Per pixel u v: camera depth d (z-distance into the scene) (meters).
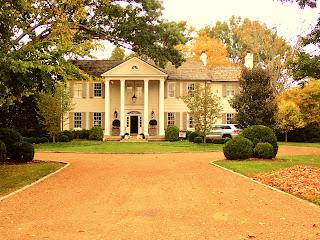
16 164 14.30
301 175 10.66
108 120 32.88
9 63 9.40
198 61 37.97
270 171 11.80
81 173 12.04
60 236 5.21
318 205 7.01
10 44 11.66
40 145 25.28
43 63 10.15
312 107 34.28
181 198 8.00
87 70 34.84
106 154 19.98
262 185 9.45
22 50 10.36
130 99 34.88
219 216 6.35
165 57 28.28
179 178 10.91
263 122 25.20
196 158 17.34
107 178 10.95
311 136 34.12
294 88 35.97
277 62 38.31
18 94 11.30
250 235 5.18
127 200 7.83
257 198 7.87
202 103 26.03
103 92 34.66
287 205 7.12
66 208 7.07
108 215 6.50
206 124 26.20
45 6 14.95
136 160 16.53
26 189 9.12
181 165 14.34
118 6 25.42
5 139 15.16
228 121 34.91
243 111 25.39
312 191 8.20
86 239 5.07
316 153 20.08
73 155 19.19
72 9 17.81
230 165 13.39
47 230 5.53
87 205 7.34
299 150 22.78
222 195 8.27
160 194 8.48
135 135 34.66
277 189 8.83
